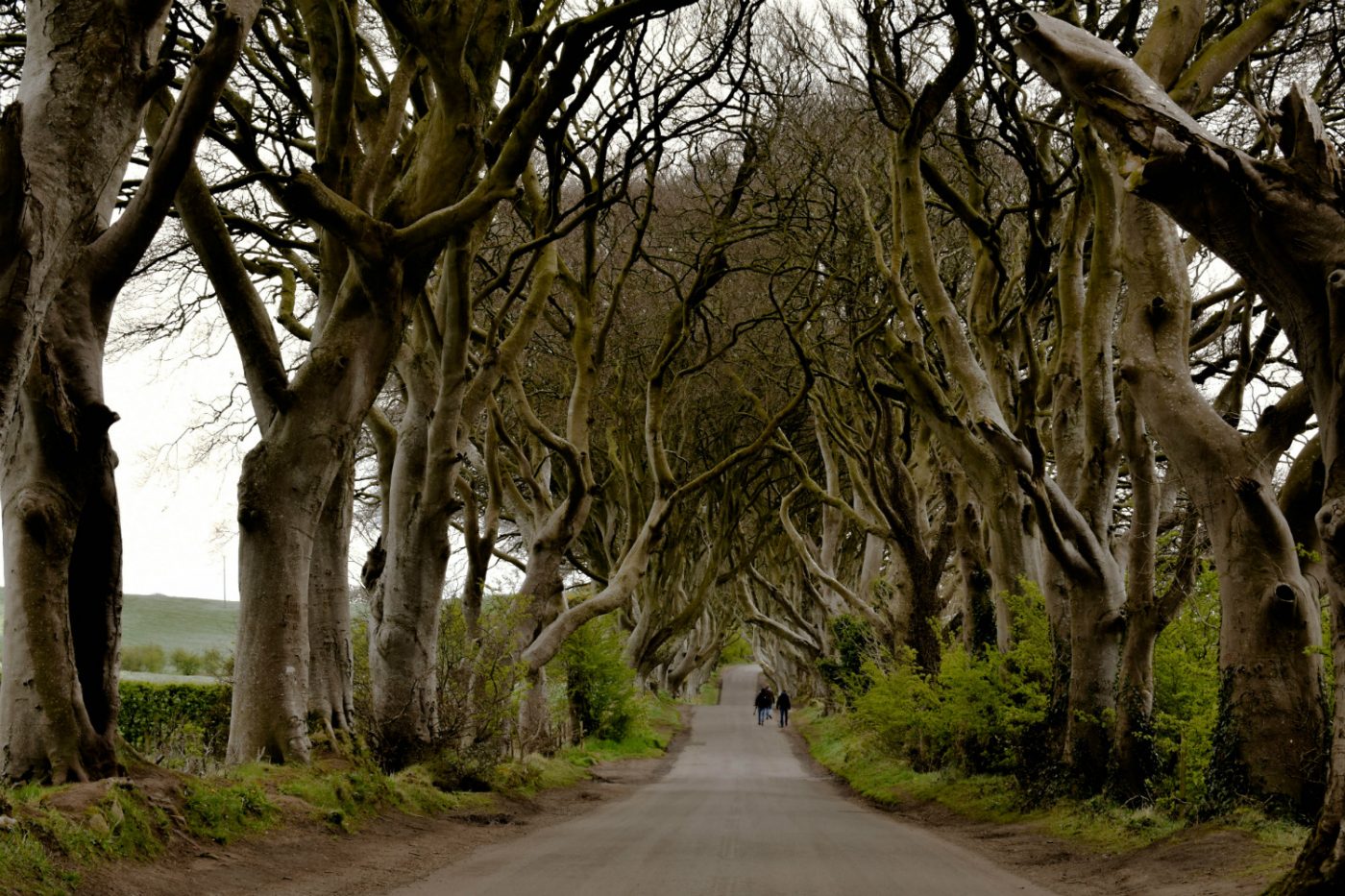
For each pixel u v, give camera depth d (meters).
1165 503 19.00
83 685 10.35
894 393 19.28
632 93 18.89
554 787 23.47
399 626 18.23
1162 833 12.46
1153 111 7.39
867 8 17.06
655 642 40.38
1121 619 16.09
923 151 20.08
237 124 12.65
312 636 15.53
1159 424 12.95
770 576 51.16
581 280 23.64
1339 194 7.16
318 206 12.77
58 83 8.40
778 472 40.12
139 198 10.16
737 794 23.53
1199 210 7.41
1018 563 19.03
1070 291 17.34
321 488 14.29
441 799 16.67
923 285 17.19
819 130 23.00
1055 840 13.90
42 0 8.55
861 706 25.66
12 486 10.03
